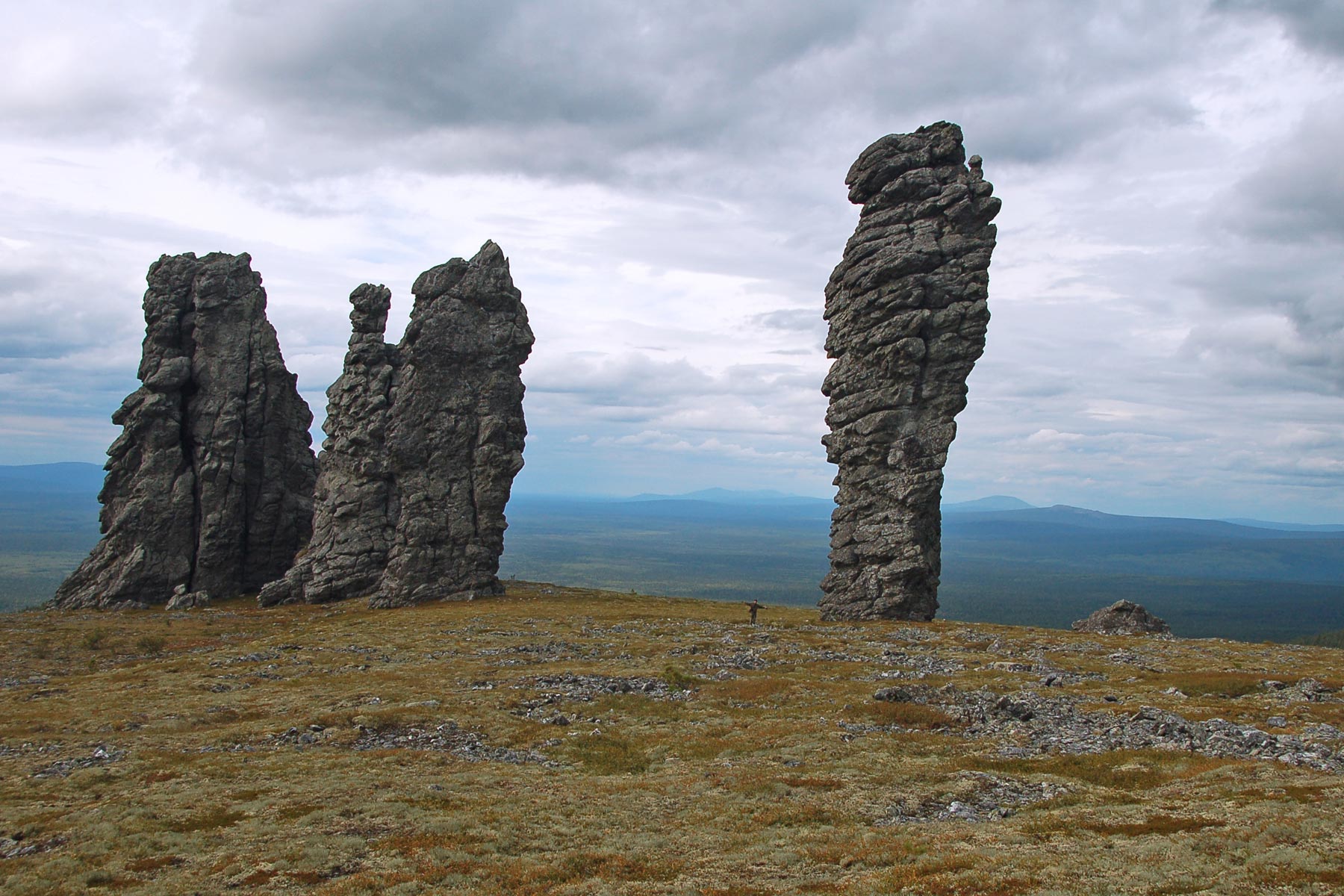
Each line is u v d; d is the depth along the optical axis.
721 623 99.31
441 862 28.53
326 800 36.44
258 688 65.19
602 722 53.56
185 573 131.00
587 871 27.81
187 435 137.00
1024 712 50.88
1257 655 75.81
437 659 77.25
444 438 129.75
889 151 113.38
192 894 26.38
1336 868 22.08
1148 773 37.91
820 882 25.70
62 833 33.19
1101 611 101.62
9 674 73.56
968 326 107.88
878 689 59.03
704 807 35.50
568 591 139.25
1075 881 23.36
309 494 148.75
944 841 28.83
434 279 133.88
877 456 109.25
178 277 140.25
